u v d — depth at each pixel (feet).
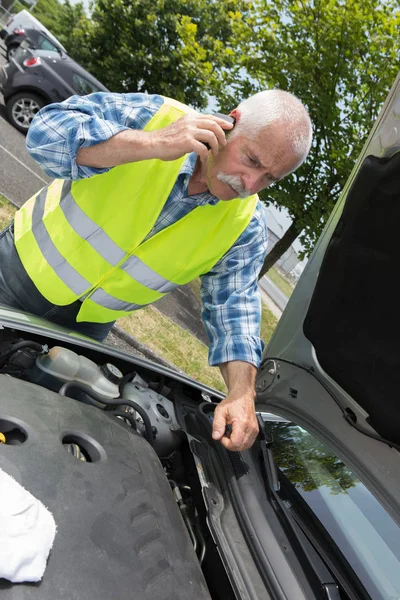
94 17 49.37
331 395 5.49
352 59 18.25
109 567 3.27
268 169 4.92
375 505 4.85
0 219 14.83
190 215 5.75
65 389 4.80
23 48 26.13
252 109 4.88
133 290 6.19
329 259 5.32
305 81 18.89
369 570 4.41
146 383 6.19
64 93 25.91
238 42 21.03
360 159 4.97
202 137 4.72
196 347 17.80
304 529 4.65
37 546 2.91
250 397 5.34
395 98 4.58
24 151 23.59
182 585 3.58
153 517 3.89
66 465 3.71
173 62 45.44
